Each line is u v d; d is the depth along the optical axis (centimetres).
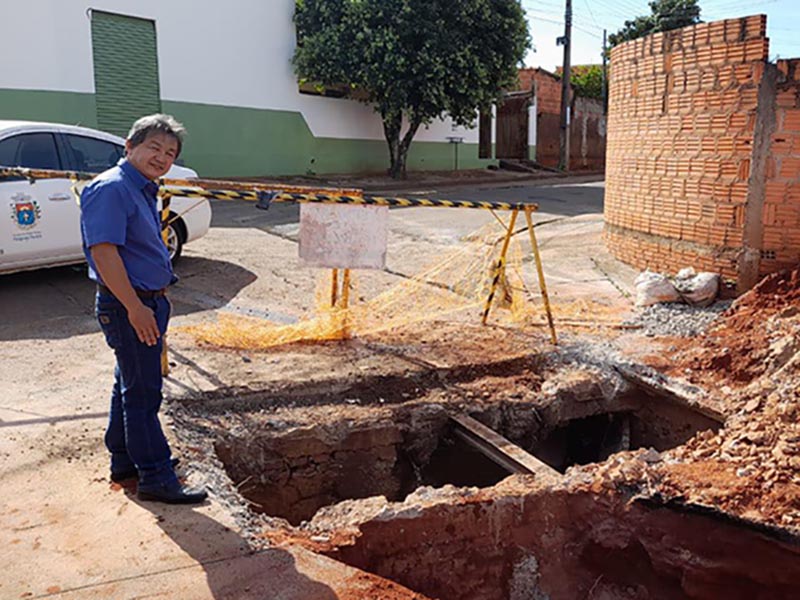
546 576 413
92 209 304
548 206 1530
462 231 1163
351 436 488
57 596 284
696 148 746
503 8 1898
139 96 1528
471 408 525
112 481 373
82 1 1406
